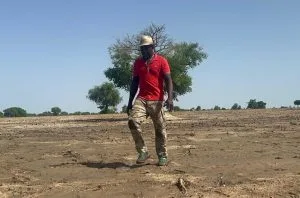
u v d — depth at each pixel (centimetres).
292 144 1412
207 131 2069
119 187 791
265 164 1012
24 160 1173
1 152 1361
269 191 754
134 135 1010
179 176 883
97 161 1116
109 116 5919
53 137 1953
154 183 818
